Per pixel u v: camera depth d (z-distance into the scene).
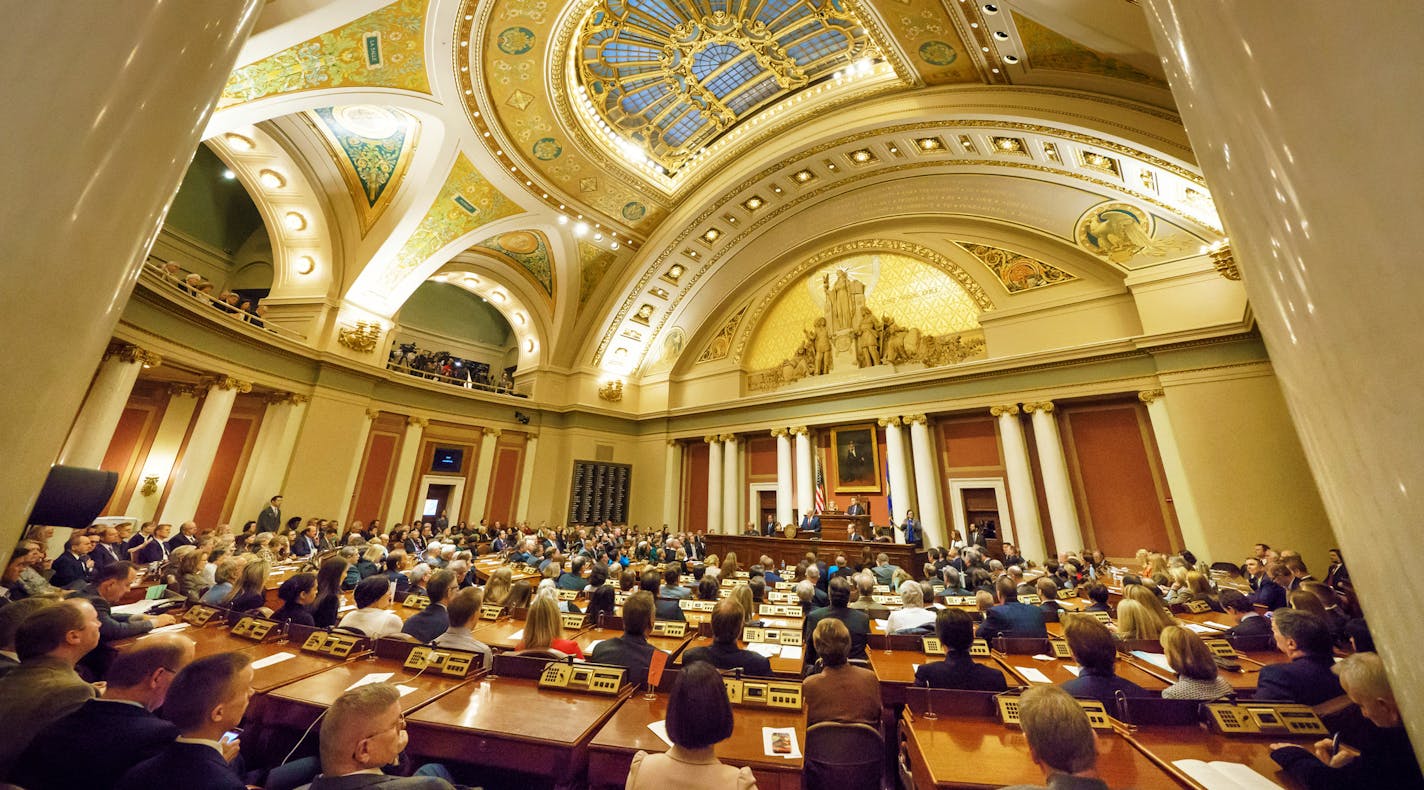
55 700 1.77
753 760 2.11
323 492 11.71
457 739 2.33
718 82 12.52
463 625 3.18
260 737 2.56
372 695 1.71
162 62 0.59
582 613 4.35
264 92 8.06
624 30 10.77
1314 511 8.18
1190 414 9.38
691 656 3.03
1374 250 0.37
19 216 0.43
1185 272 9.84
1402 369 0.34
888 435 12.98
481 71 9.73
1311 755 1.93
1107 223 10.55
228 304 10.10
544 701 2.60
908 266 13.91
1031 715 1.67
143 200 0.56
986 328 12.23
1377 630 0.39
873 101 11.44
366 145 11.05
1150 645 3.59
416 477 14.15
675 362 17.44
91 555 6.00
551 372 16.98
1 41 0.46
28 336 0.43
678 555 10.45
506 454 16.09
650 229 15.45
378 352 13.07
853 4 9.05
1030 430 11.65
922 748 2.24
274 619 3.62
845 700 2.69
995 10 7.68
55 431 0.47
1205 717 2.32
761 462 15.65
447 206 12.21
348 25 7.95
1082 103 8.47
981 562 7.16
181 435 10.88
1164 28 0.74
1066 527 10.40
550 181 12.86
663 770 1.69
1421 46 0.37
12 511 0.41
